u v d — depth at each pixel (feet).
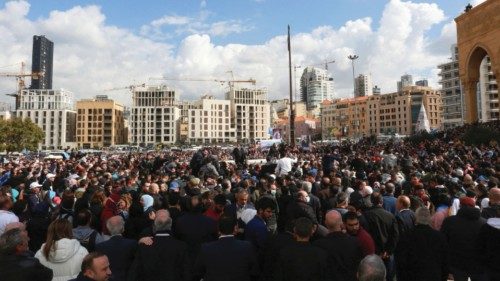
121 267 20.17
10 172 61.82
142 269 19.26
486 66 449.48
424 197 32.76
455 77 492.95
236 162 89.76
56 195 43.09
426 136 175.42
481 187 34.53
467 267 22.75
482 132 135.95
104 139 624.18
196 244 23.08
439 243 20.61
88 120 625.00
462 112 481.87
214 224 24.06
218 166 64.90
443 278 20.79
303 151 128.88
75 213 27.12
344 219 23.17
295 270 16.94
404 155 88.38
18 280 14.17
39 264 15.23
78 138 624.18
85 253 18.48
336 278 18.33
